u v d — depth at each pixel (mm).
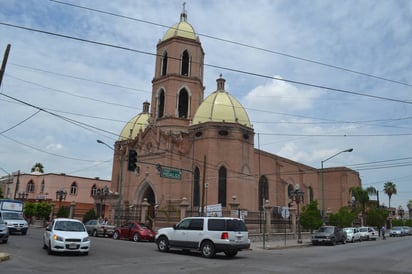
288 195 62750
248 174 48406
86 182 79938
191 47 56375
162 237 23453
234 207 37812
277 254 25156
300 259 21297
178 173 36031
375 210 69312
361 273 15414
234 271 15148
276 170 60062
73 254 19562
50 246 19031
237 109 50125
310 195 71562
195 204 47156
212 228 21203
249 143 49719
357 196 68438
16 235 32375
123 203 52812
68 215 59750
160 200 47875
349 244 40438
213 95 51250
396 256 24000
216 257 21359
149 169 51312
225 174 46781
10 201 40719
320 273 15172
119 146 64188
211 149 46969
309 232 47500
